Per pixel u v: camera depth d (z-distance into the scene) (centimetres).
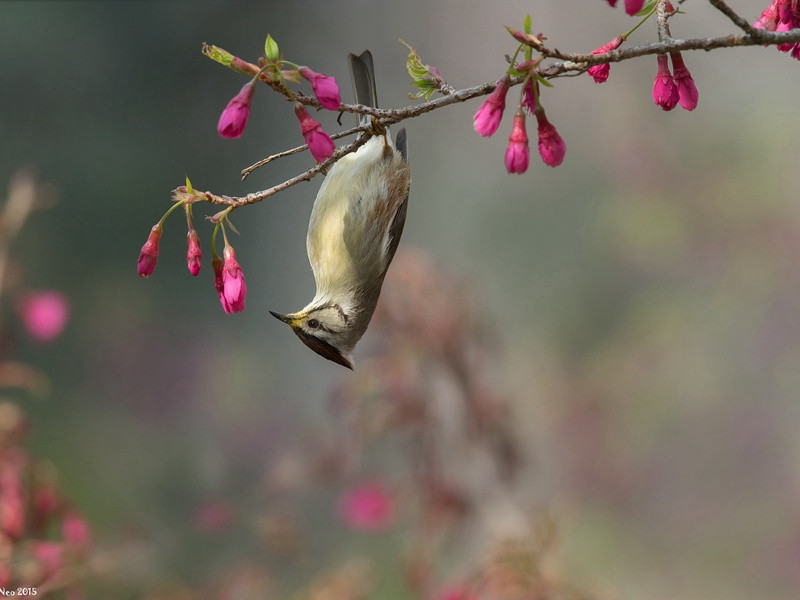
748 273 1786
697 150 1903
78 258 1866
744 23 416
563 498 1503
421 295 817
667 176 1894
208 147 2045
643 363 1747
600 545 1523
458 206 2072
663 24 441
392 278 824
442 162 2112
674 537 1584
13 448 664
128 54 2019
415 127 2136
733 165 1866
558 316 1892
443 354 810
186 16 2061
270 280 1991
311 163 2058
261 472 1675
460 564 841
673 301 1809
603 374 1748
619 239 1864
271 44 420
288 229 2038
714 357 1752
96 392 1736
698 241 1819
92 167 1947
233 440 1709
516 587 643
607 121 1950
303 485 827
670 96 449
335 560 1193
